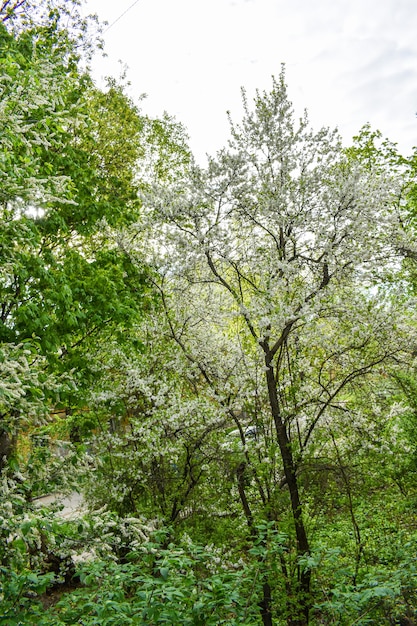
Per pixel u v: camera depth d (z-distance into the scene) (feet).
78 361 25.98
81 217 29.99
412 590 17.03
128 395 29.73
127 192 37.47
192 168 28.17
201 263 30.22
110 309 26.86
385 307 27.37
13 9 32.37
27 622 12.14
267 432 27.58
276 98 28.63
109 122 42.24
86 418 28.35
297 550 23.45
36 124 18.92
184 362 29.63
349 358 28.45
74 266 27.20
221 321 31.68
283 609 22.20
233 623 12.39
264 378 28.63
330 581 22.49
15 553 14.56
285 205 27.25
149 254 31.09
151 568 16.88
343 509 27.37
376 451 25.72
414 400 28.73
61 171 29.53
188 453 26.91
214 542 23.27
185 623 11.91
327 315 27.58
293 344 29.07
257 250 29.14
